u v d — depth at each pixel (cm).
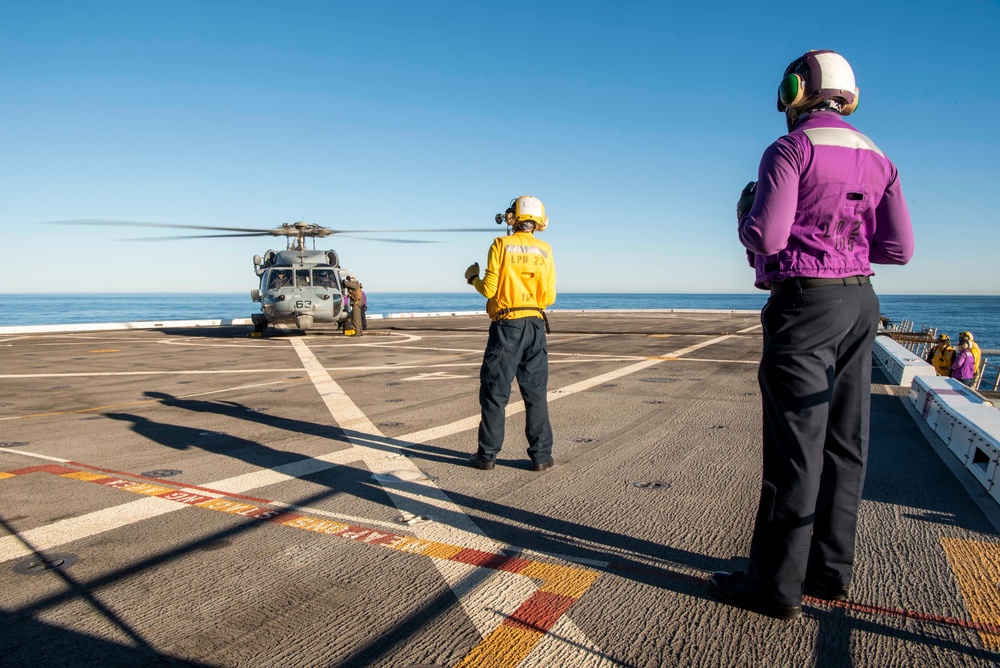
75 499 367
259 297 1811
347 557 287
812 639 220
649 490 387
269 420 605
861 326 229
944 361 1116
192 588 255
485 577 267
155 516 339
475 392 773
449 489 389
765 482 234
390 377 913
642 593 254
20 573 268
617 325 2241
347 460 459
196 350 1370
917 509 356
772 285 237
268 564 279
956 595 253
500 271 417
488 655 208
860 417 239
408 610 238
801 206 221
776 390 228
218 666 201
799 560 229
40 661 203
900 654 210
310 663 203
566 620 232
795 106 243
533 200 434
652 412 637
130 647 212
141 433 548
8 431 557
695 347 1372
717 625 229
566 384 824
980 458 427
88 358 1209
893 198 234
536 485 398
